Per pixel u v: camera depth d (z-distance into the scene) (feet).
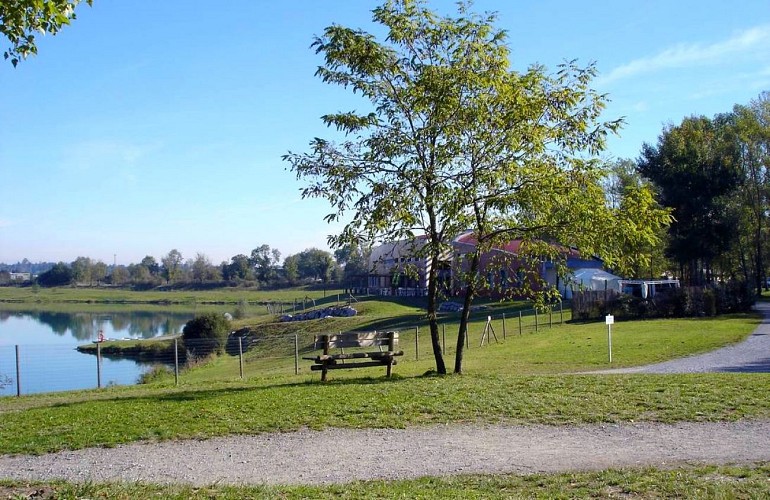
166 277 530.68
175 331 215.72
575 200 51.42
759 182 207.51
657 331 101.45
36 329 220.84
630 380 48.67
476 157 52.60
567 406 40.60
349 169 52.34
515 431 36.19
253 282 493.77
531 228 53.47
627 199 52.75
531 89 52.06
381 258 58.70
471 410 40.42
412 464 30.83
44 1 27.63
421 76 51.21
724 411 38.42
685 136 194.08
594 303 128.77
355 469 30.32
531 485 26.84
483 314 148.77
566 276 56.80
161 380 92.43
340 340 58.54
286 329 171.83
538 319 132.77
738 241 203.10
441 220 51.98
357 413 40.50
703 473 27.30
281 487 26.89
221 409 42.27
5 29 28.66
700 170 179.11
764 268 242.37
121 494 24.63
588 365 70.64
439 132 51.34
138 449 34.63
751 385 45.29
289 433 37.06
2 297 415.85
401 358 87.97
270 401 44.21
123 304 358.64
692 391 43.55
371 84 52.90
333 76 52.65
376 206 52.16
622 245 53.36
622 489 25.40
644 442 33.19
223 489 26.22
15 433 38.37
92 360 131.85
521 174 51.98
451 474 29.14
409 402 42.45
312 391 47.55
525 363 74.02
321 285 462.19
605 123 52.29
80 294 443.32
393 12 52.19
